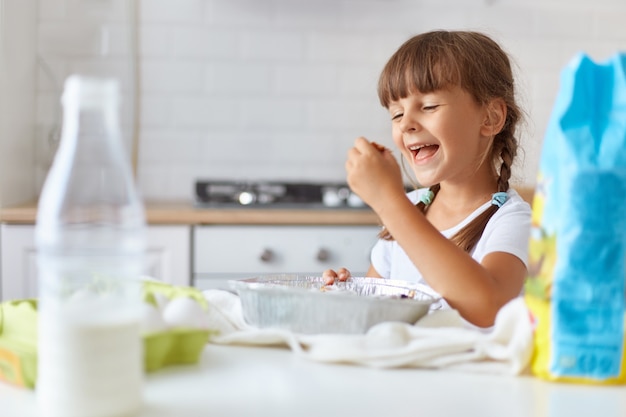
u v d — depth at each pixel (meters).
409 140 1.39
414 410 0.65
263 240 2.37
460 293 1.03
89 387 0.60
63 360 0.60
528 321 0.75
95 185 0.63
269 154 2.93
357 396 0.68
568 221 0.72
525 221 1.34
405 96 1.39
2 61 2.37
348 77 2.93
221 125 2.91
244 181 2.81
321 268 2.39
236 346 0.87
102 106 0.63
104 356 0.60
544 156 0.74
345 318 0.85
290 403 0.66
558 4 2.95
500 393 0.69
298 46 2.91
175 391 0.69
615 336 0.72
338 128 2.94
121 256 0.63
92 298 0.61
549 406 0.66
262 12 2.89
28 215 2.30
